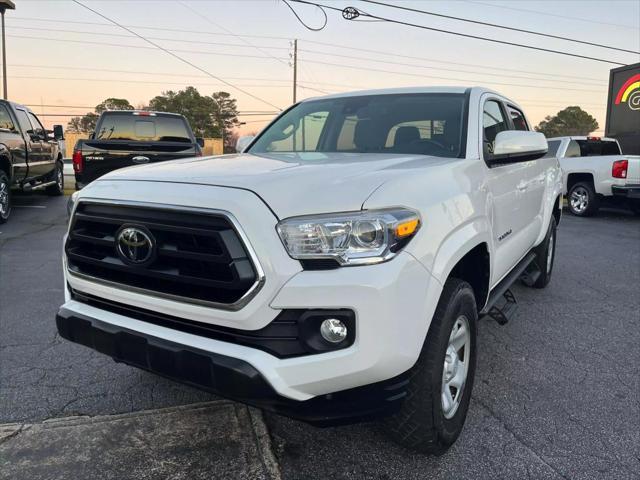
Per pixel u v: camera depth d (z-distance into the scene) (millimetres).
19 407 3098
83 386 3373
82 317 2600
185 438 2789
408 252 2189
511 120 4379
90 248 2648
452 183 2701
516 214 3945
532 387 3439
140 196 2375
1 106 10109
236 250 2096
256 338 2145
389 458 2656
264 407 2145
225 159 3064
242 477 2488
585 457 2674
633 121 14609
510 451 2719
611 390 3410
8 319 4559
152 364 2348
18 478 2443
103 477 2469
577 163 12477
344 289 2055
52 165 12742
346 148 3637
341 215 2109
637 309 5137
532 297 5508
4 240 8047
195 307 2236
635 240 9164
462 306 2643
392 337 2117
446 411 2639
